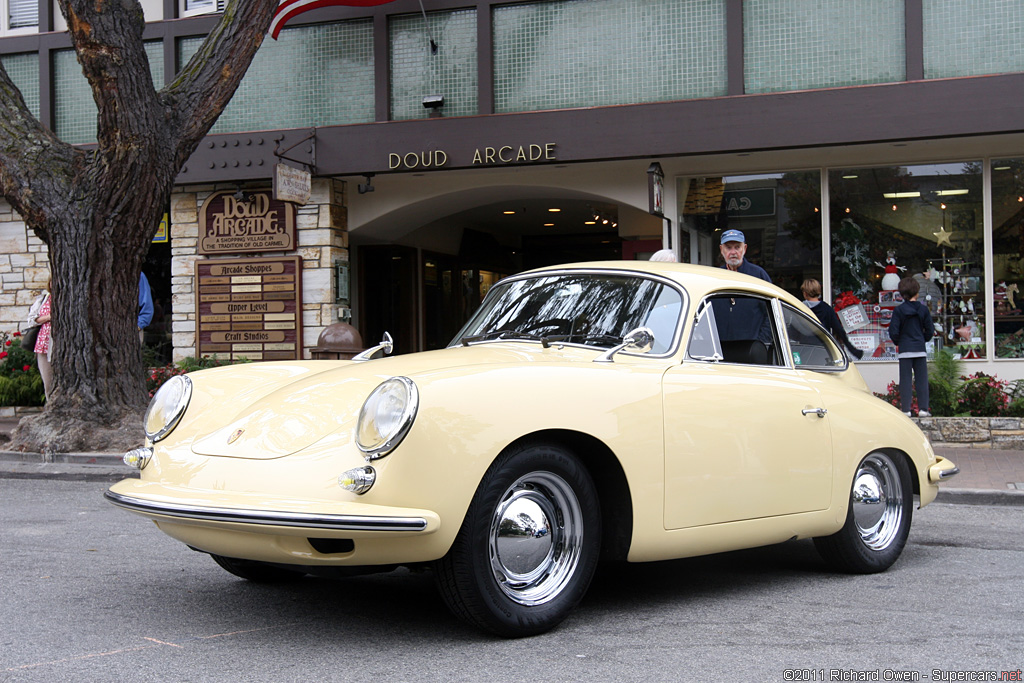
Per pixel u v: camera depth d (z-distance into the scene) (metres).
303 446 3.39
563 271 4.68
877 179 11.86
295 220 12.86
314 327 12.80
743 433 4.08
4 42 13.86
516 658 3.28
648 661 3.26
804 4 11.23
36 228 9.49
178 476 3.55
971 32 10.77
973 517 6.57
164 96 9.52
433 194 12.91
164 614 3.90
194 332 13.27
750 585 4.51
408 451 3.16
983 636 3.61
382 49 12.41
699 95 11.52
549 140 11.60
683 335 4.12
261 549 3.27
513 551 3.47
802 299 11.99
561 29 11.91
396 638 3.54
